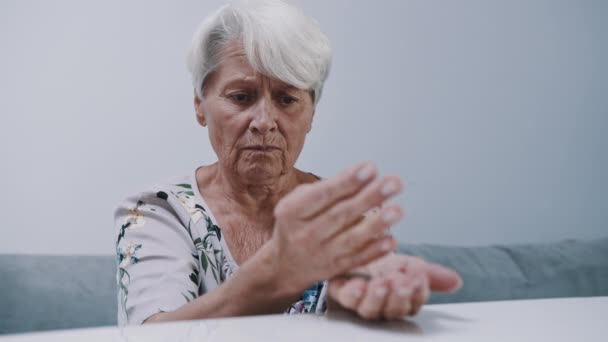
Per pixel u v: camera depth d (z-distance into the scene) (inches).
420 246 57.6
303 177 36.7
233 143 30.4
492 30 71.6
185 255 27.8
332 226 14.2
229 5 30.5
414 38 68.0
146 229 28.6
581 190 74.7
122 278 26.3
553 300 17.0
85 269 46.1
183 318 17.9
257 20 28.9
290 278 16.0
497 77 71.4
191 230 29.9
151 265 26.2
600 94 76.5
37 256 45.8
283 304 17.3
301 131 31.6
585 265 60.3
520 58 72.7
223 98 30.2
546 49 74.0
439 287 15.3
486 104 70.6
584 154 75.2
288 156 31.4
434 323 13.5
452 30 69.7
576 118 75.0
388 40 66.9
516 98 72.1
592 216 75.1
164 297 23.8
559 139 73.9
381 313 13.5
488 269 57.2
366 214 23.3
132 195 31.0
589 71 76.1
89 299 44.3
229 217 32.1
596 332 12.9
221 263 30.1
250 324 13.0
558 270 59.2
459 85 69.7
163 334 11.9
